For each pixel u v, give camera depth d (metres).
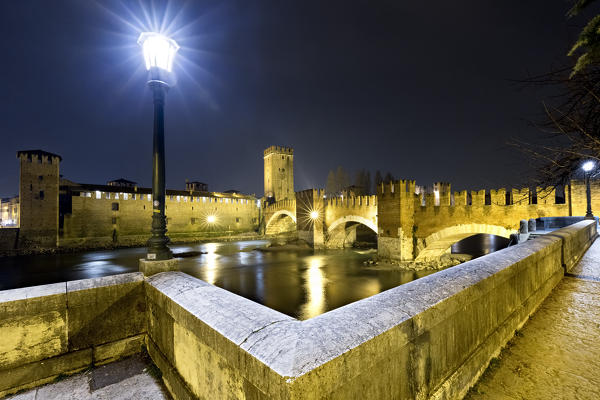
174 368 3.45
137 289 4.45
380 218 37.22
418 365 2.28
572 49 3.86
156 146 5.12
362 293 26.33
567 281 6.88
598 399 2.79
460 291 2.85
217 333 2.35
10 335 3.53
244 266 39.19
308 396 1.50
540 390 2.94
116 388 3.61
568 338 4.07
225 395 2.35
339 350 1.70
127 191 63.84
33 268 39.22
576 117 4.37
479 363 3.14
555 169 4.98
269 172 99.56
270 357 1.73
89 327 4.06
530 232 12.55
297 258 44.44
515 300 4.36
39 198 53.50
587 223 12.02
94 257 47.56
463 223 30.00
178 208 70.69
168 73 5.43
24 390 3.57
